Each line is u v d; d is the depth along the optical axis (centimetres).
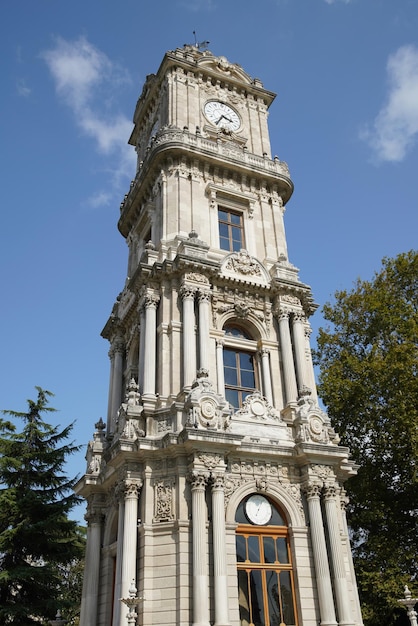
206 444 2477
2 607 3166
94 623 2836
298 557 2595
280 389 3120
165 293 3097
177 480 2469
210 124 4016
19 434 3772
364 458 3747
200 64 4172
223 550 2336
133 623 1947
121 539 2444
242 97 4312
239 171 3744
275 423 2862
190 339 2906
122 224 4269
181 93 4009
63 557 3544
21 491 3591
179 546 2333
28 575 3231
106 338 3950
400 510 3569
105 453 2989
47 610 3300
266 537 2628
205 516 2383
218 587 2255
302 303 3425
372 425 3691
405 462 3484
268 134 4256
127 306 3562
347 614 2481
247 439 2709
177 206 3434
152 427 2680
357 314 4244
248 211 3706
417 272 4022
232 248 3562
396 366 3494
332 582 2581
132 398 2762
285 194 3956
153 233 3569
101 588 2916
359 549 3666
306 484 2738
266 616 2450
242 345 3189
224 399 2772
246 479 2656
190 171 3600
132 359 3541
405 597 2895
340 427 3928
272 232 3709
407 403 3466
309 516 2688
